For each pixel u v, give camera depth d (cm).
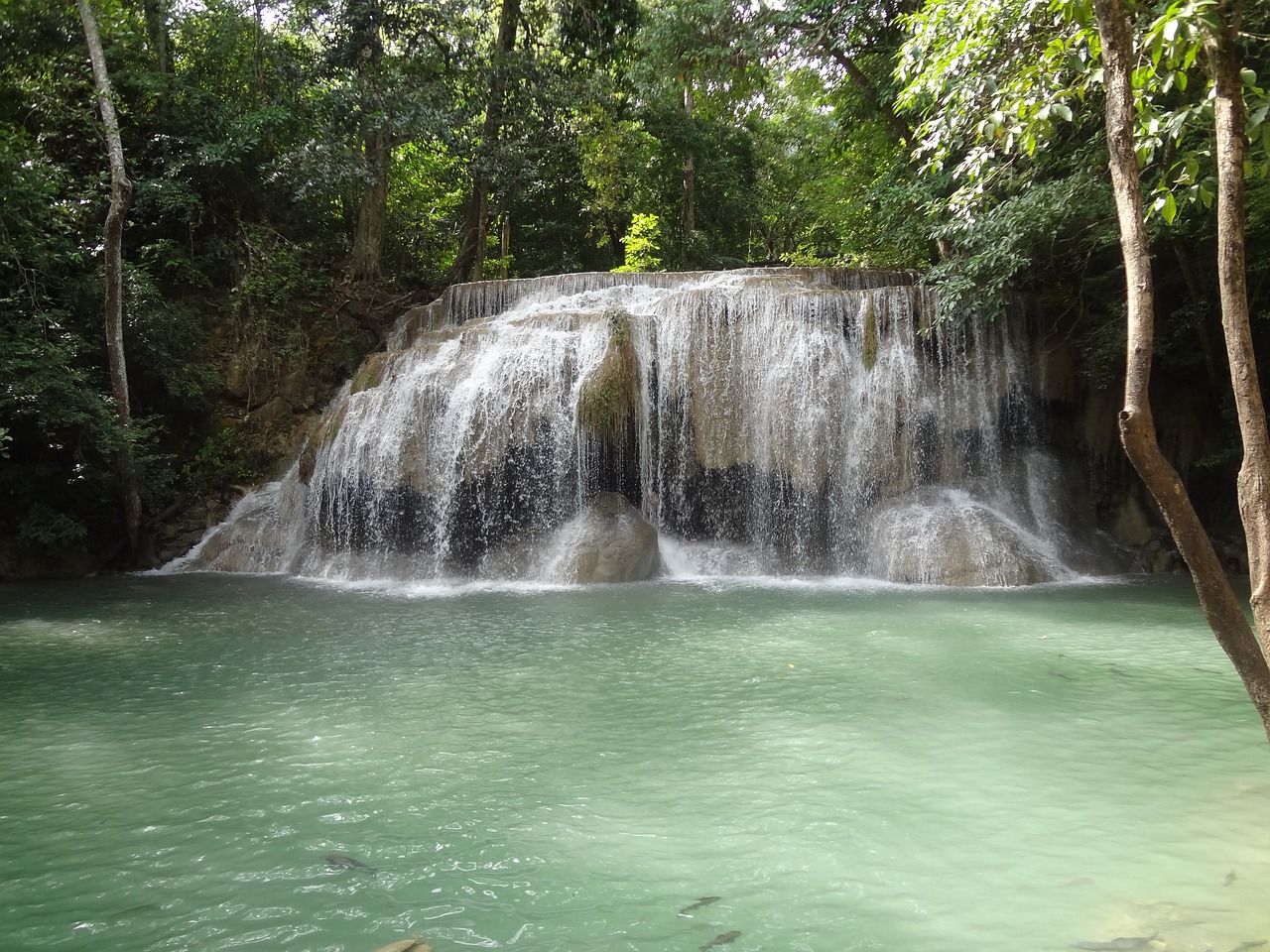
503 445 1551
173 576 1625
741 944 340
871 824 459
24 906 380
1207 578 344
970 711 671
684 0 2198
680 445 1606
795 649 902
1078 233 1460
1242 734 607
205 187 2164
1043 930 346
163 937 352
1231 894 373
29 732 640
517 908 372
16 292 1614
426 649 920
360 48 2380
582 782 529
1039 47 596
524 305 1961
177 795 513
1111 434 1631
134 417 1853
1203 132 1154
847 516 1558
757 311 1606
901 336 1584
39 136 1709
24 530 1574
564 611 1155
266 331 2022
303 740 617
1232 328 349
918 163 1845
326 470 1653
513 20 2575
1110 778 522
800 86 2300
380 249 2391
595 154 2917
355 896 385
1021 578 1372
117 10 1864
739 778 531
